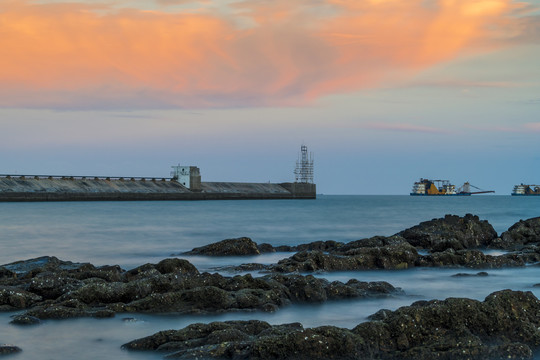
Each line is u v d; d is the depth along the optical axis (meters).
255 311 19.52
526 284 26.55
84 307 19.34
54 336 16.77
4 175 155.75
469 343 14.27
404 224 76.00
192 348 14.50
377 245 35.84
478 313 15.37
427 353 14.00
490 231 42.75
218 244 38.12
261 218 90.12
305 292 21.31
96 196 168.62
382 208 145.00
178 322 18.33
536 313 16.02
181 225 71.94
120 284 20.61
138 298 20.33
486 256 31.80
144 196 181.62
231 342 14.37
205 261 35.16
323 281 23.36
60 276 23.44
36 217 88.56
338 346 13.80
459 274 28.80
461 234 40.75
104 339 16.55
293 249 40.00
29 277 24.45
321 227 69.88
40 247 44.75
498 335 15.18
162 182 196.38
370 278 28.17
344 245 37.56
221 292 19.95
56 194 159.38
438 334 14.90
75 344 16.06
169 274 21.59
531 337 15.21
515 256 32.56
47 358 14.96
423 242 39.50
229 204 169.00
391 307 20.95
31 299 20.19
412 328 14.88
